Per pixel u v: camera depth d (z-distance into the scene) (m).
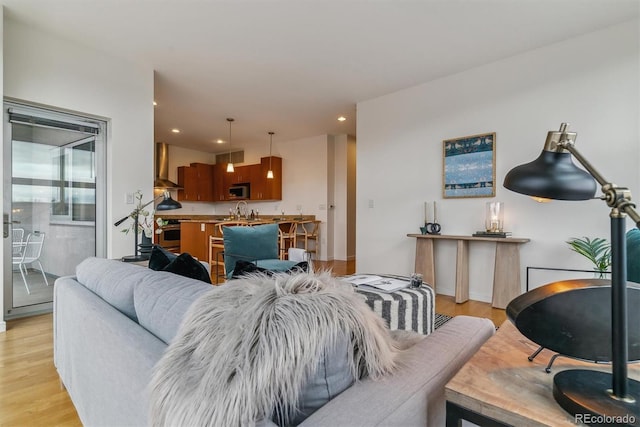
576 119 2.94
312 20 2.68
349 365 0.69
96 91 3.16
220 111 5.03
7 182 2.79
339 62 3.43
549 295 0.72
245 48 3.13
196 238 5.65
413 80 3.87
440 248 3.84
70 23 2.71
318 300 0.71
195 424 0.60
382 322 0.85
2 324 2.52
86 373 1.21
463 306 3.32
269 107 4.82
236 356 0.62
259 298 0.71
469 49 3.15
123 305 1.18
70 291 1.44
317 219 6.61
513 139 3.29
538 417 0.59
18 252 2.90
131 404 0.85
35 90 2.80
